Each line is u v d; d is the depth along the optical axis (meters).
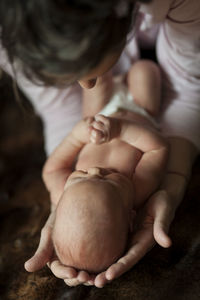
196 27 0.62
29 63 0.42
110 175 0.56
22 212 0.80
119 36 0.43
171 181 0.64
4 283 0.61
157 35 0.83
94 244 0.49
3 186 0.93
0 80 1.05
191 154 0.70
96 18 0.39
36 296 0.56
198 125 0.72
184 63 0.71
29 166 1.00
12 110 1.19
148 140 0.62
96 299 0.53
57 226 0.51
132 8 0.45
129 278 0.54
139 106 0.74
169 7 0.58
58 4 0.37
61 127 0.86
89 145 0.64
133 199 0.57
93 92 0.73
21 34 0.39
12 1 0.38
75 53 0.40
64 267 0.50
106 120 0.62
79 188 0.52
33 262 0.52
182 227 0.59
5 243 0.71
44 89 0.82
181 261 0.55
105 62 0.45
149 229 0.54
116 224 0.50
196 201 0.64
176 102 0.75
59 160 0.67
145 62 0.77
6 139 1.11
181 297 0.50
